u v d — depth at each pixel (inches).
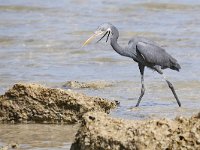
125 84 715.4
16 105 535.8
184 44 979.3
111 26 642.8
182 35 1053.2
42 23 1181.1
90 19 1223.5
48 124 525.3
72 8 1348.4
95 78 754.2
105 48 961.5
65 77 759.7
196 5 1357.0
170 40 1014.4
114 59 879.7
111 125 367.9
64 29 1120.2
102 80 736.3
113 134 358.6
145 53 640.4
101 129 365.4
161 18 1223.5
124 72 790.5
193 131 346.3
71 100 531.8
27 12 1304.1
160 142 344.5
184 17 1229.1
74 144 377.7
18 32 1090.1
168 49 943.7
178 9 1318.9
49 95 535.2
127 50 646.5
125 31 1098.7
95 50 947.3
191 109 585.6
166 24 1160.8
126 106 598.2
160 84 715.4
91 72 792.9
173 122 358.0
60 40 1020.5
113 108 574.9
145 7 1348.4
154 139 346.3
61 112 531.8
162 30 1102.4
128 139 350.6
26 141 459.8
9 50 939.3
